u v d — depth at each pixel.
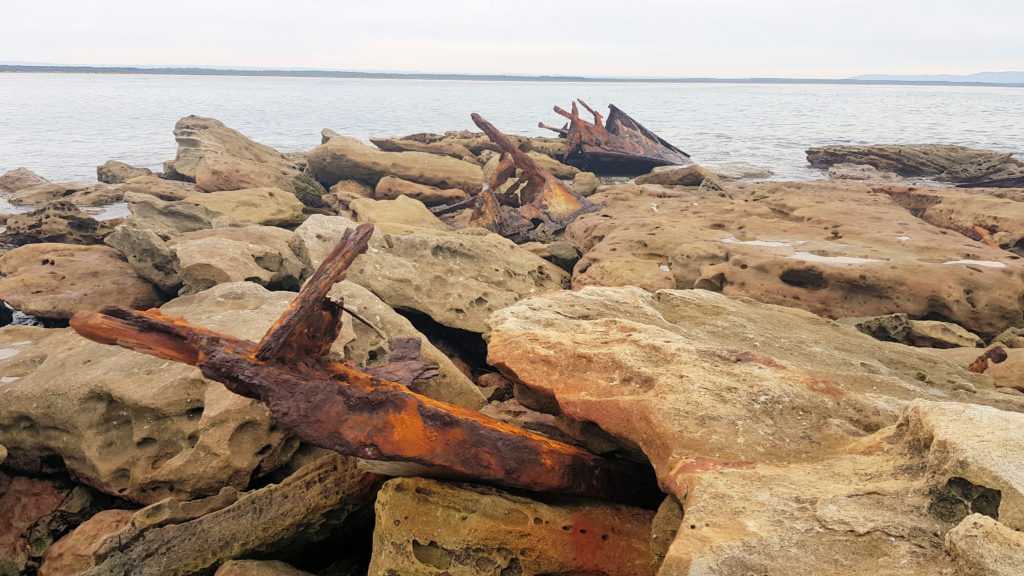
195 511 2.73
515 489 2.57
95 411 3.38
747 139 30.00
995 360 3.90
